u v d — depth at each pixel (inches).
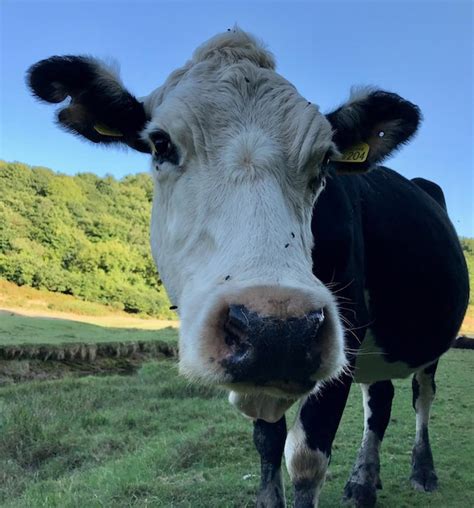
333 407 36.1
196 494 53.4
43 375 186.1
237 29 35.4
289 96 30.7
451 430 77.4
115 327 334.0
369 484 51.6
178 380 135.2
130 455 73.2
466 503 51.0
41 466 77.2
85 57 34.6
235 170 27.3
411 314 48.0
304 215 29.8
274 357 21.4
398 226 46.6
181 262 28.7
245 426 80.7
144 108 35.9
